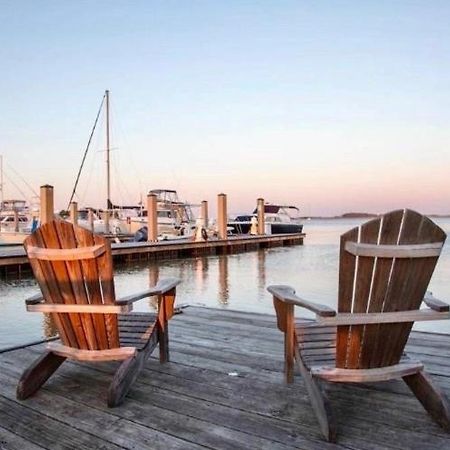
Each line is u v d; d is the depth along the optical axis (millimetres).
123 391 2264
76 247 2125
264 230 25625
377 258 1836
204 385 2518
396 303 1923
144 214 25812
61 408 2236
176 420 2088
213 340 3445
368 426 1991
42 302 2350
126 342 2469
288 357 2512
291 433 1946
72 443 1893
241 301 8461
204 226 22453
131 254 15797
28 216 25156
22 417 2145
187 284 10867
